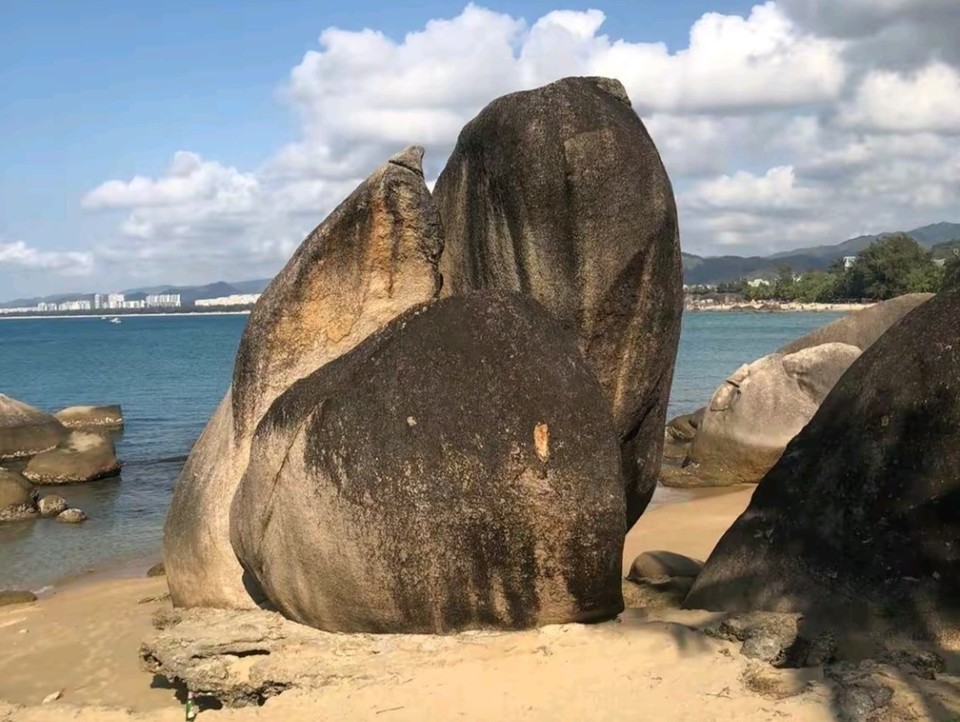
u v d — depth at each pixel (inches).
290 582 217.9
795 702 171.6
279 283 257.0
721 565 235.6
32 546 492.7
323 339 256.2
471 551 201.2
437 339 212.1
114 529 530.0
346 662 202.4
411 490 201.0
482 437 201.5
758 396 570.3
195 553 261.6
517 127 241.4
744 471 562.6
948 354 211.0
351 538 203.8
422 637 207.2
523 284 245.6
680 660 190.9
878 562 208.5
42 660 291.3
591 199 236.5
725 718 169.5
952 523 201.6
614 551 204.8
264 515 221.5
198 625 228.5
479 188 253.8
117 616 338.6
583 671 190.1
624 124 242.2
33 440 823.7
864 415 220.2
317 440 208.2
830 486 220.2
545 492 198.7
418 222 250.5
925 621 199.3
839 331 714.2
